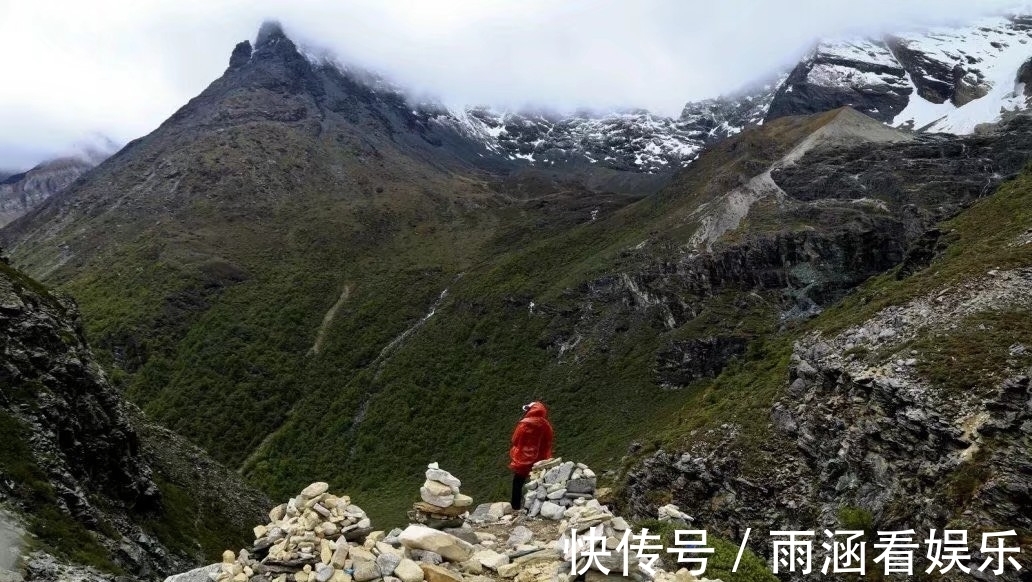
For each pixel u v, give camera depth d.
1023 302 39.69
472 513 14.84
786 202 156.75
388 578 9.44
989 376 34.78
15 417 43.81
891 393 39.16
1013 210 61.09
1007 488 28.64
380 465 123.00
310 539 10.29
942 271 51.03
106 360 156.00
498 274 185.00
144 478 56.38
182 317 176.12
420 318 183.50
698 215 167.88
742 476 47.00
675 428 68.06
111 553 39.78
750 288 129.75
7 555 31.97
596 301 150.00
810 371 50.19
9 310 51.62
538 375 135.12
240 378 155.75
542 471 15.26
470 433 124.56
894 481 35.94
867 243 128.25
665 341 121.62
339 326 180.50
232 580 9.80
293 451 133.50
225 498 73.00
